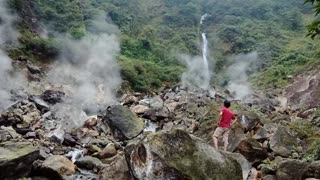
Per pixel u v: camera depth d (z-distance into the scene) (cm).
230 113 830
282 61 3158
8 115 1106
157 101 1620
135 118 1157
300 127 1061
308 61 2839
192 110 1397
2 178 625
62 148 923
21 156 652
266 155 834
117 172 666
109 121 1131
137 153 578
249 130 1021
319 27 694
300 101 2052
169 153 559
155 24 3988
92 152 902
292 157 834
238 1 4409
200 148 581
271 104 1898
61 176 701
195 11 4253
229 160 591
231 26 3919
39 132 1038
